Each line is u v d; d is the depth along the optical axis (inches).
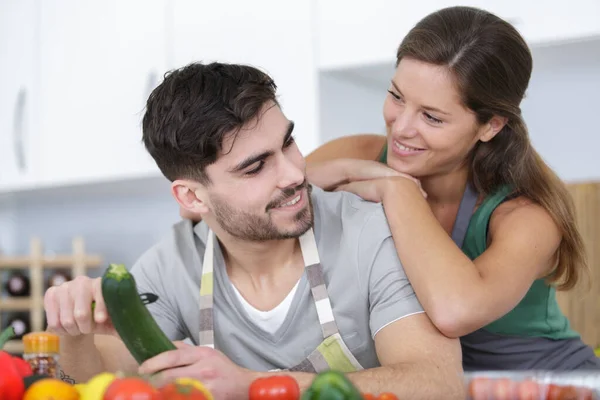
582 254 65.4
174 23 121.1
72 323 48.6
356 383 46.1
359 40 106.0
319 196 60.2
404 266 54.8
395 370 48.2
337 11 107.7
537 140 110.3
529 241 59.3
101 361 58.6
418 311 53.7
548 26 94.0
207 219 56.2
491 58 58.7
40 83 133.3
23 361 39.0
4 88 136.6
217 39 117.3
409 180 59.8
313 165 66.2
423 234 55.2
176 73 53.9
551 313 69.2
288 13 111.4
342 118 113.7
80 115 129.6
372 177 61.9
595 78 105.4
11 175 136.0
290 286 57.5
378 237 56.1
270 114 51.6
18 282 134.2
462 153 62.0
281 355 57.6
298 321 57.2
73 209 148.5
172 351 41.5
